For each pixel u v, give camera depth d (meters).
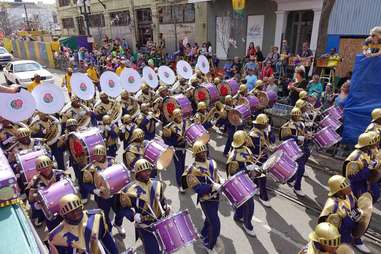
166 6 24.00
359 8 12.70
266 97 10.79
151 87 12.47
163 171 9.06
